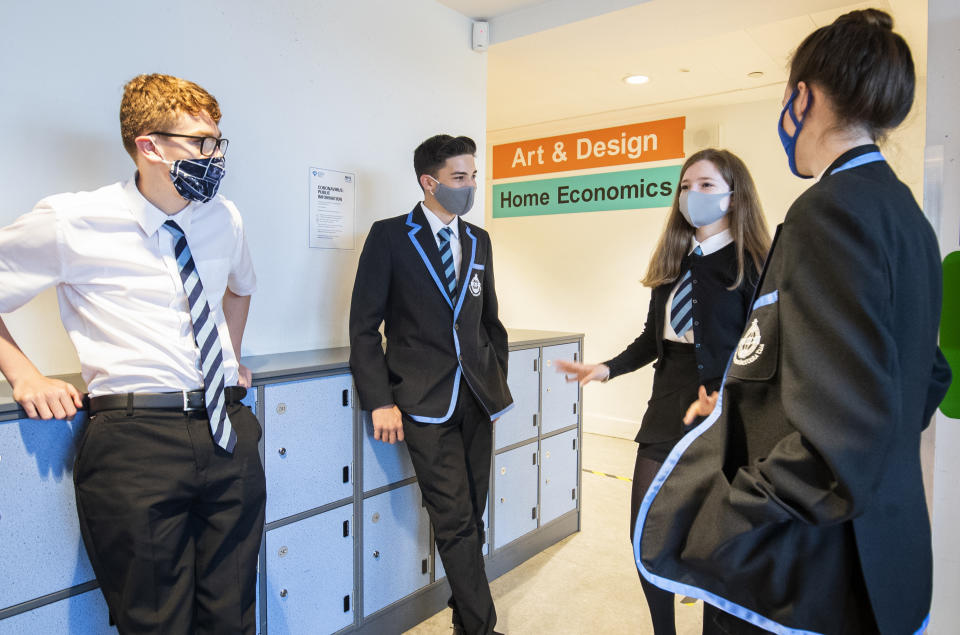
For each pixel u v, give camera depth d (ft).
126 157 5.69
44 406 3.92
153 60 5.82
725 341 5.19
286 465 5.84
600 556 9.05
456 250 6.52
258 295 6.80
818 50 2.72
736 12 8.45
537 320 17.12
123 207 4.06
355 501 6.49
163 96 3.97
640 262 15.21
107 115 5.55
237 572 4.42
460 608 5.98
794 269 2.46
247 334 6.72
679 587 2.79
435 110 8.75
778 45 10.25
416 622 7.22
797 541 2.47
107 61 5.52
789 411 2.30
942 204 5.58
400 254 6.23
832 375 2.23
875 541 2.39
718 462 2.70
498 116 14.93
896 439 2.40
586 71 11.41
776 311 2.60
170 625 4.00
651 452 5.58
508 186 17.54
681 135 14.39
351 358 6.17
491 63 10.83
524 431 8.74
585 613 7.42
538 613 7.41
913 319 2.40
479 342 6.45
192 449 4.10
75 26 5.32
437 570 7.47
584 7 8.64
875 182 2.50
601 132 15.66
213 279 4.52
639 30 9.11
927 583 2.57
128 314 4.08
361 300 6.23
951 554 5.62
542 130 16.51
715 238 5.39
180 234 4.25
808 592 2.46
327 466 6.20
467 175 6.16
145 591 3.92
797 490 2.28
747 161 13.70
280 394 5.76
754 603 2.61
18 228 3.86
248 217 6.65
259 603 5.67
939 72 5.55
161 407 4.05
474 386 6.23
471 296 6.42
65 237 3.90
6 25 4.94
